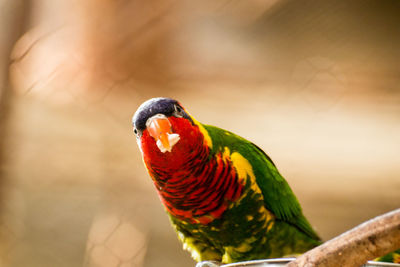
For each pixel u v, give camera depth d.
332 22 14.92
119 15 9.38
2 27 6.25
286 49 14.11
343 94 12.51
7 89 6.36
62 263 7.42
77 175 9.28
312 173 10.13
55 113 9.74
